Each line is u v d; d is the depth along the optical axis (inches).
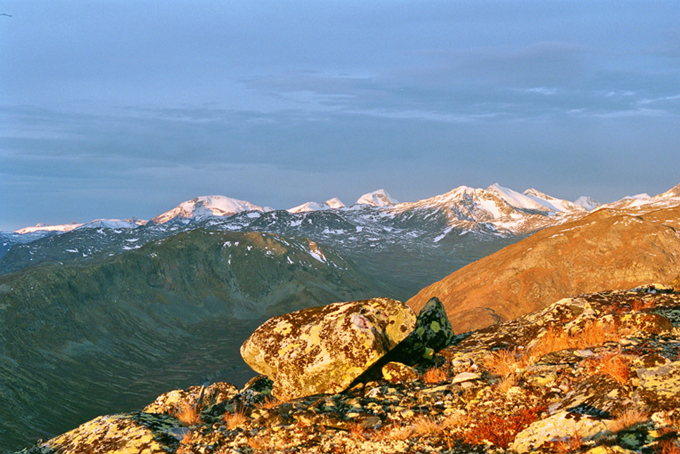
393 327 501.4
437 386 432.1
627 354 367.9
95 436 420.5
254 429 410.6
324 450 356.2
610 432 280.7
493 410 366.0
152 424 432.5
